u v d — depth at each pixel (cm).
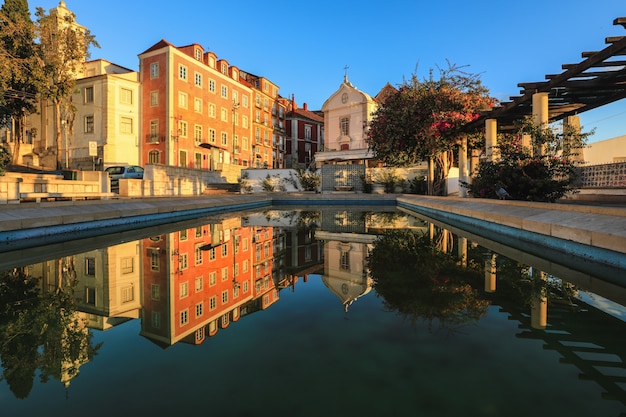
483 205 806
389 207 1575
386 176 2202
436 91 1482
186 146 3184
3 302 285
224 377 158
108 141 2859
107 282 346
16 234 560
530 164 815
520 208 655
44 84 2031
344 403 134
